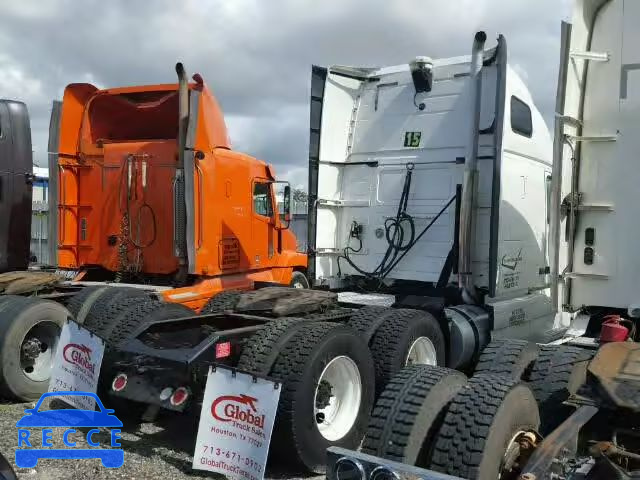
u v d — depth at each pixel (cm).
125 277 857
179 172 786
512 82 693
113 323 543
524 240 722
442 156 727
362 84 805
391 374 547
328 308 615
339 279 796
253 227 930
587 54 527
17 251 881
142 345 465
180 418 559
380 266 768
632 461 278
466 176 664
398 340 557
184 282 808
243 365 439
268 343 446
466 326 623
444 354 624
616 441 312
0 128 864
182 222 791
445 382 328
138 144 857
